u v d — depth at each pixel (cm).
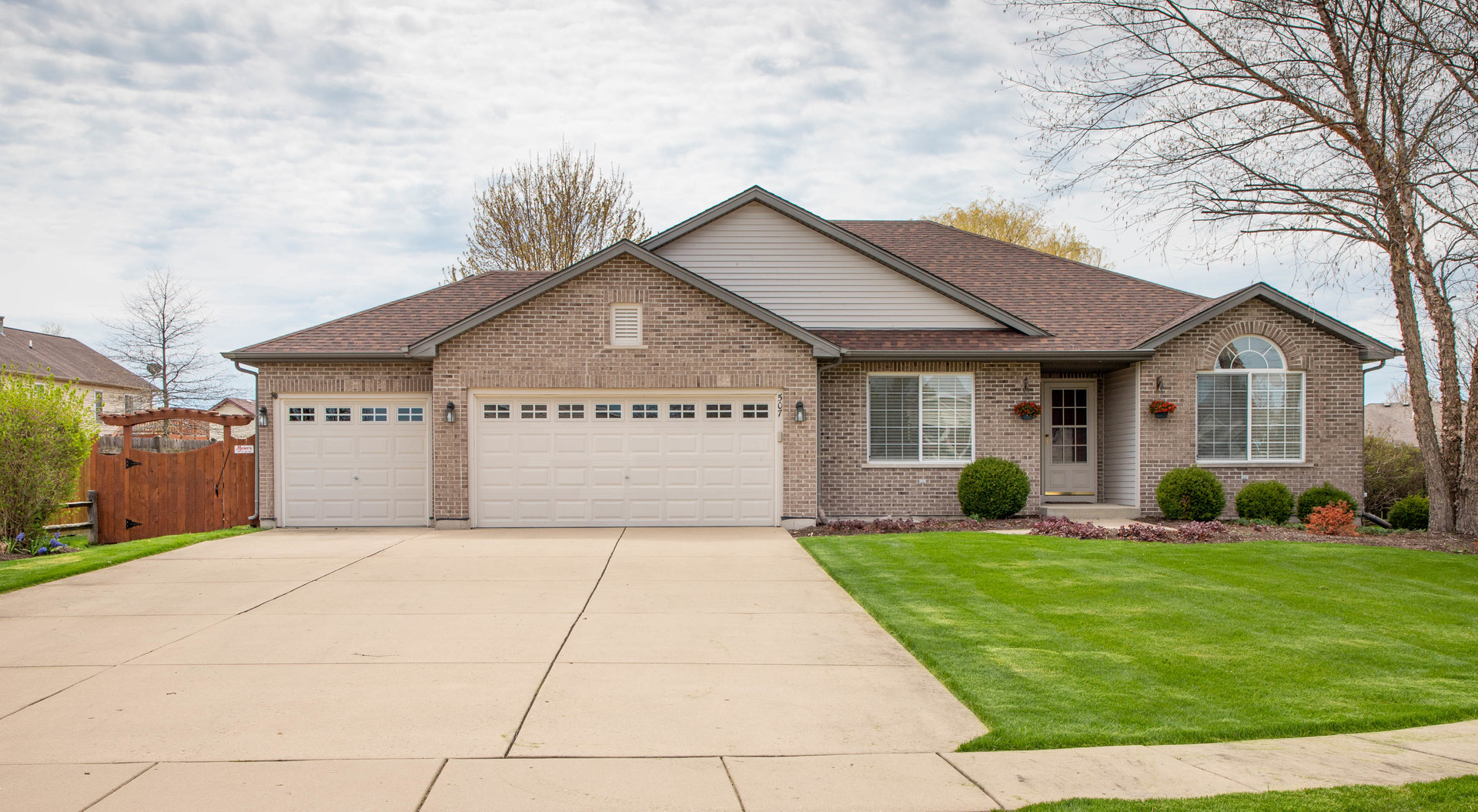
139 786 456
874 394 1666
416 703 593
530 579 1048
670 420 1542
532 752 508
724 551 1259
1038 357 1608
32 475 1297
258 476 1580
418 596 946
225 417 1675
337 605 903
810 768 487
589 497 1536
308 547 1302
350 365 1584
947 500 1659
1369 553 1163
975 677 653
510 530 1508
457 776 471
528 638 770
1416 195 1304
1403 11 1184
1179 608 879
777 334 1539
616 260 1527
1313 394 1661
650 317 1529
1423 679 679
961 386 1666
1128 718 574
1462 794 444
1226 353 1662
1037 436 1658
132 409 4116
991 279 1970
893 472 1658
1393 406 3275
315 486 1585
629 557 1205
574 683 640
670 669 680
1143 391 1650
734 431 1542
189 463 1633
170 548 1279
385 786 457
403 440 1593
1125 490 1714
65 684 634
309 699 602
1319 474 1664
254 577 1059
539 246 3316
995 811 429
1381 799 438
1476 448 1294
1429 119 1238
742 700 607
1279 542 1268
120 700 600
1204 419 1664
